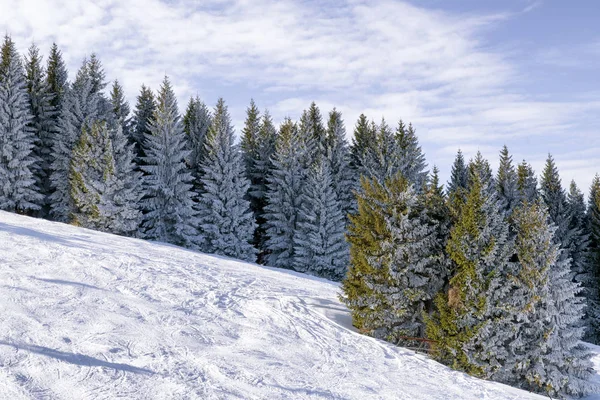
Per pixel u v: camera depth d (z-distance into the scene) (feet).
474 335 41.16
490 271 43.14
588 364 48.57
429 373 38.55
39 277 44.65
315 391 29.84
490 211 46.11
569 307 47.85
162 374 28.30
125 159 111.55
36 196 114.42
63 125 119.96
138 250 70.03
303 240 122.62
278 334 41.24
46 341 30.17
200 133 158.71
